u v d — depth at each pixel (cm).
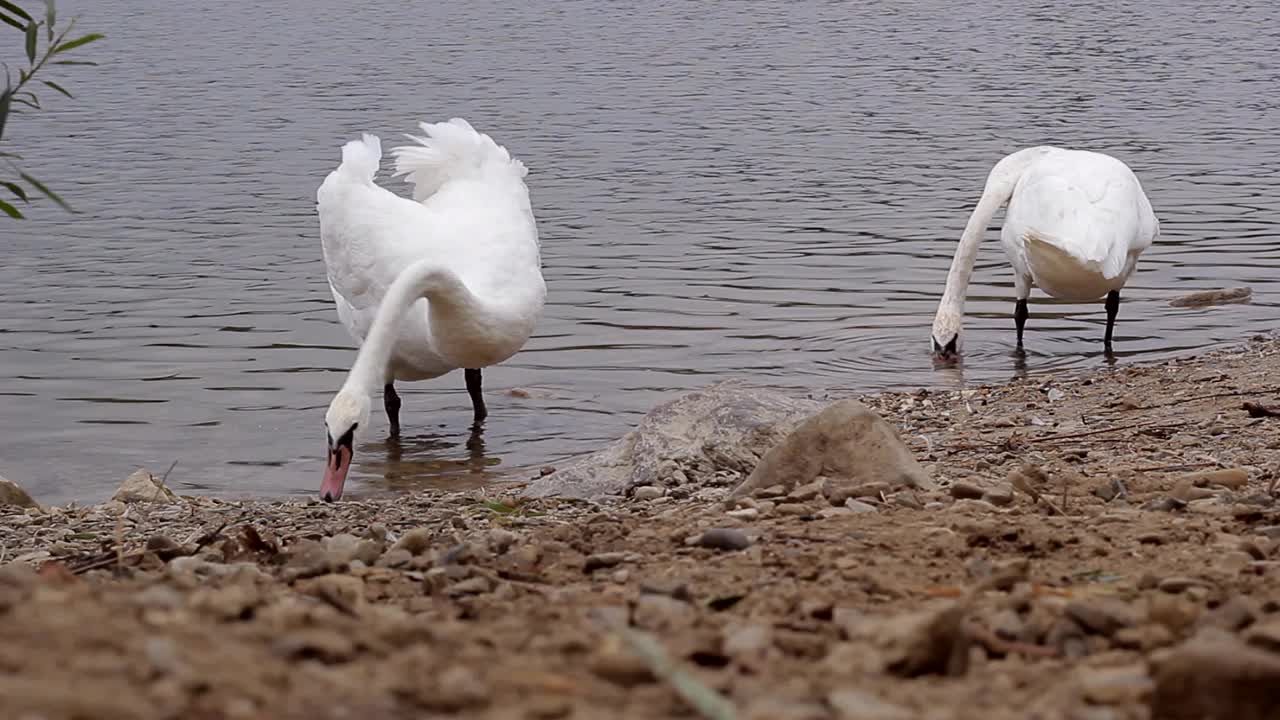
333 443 997
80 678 271
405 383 1424
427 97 3409
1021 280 1541
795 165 2538
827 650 382
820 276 1806
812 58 4162
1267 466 866
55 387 1383
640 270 1827
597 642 359
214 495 1089
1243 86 3522
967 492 719
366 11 5669
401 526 820
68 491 1102
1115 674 354
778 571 552
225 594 372
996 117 3064
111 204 2241
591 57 4209
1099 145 2722
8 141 2809
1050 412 1187
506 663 330
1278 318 1625
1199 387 1242
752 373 1429
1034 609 457
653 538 649
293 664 308
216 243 1992
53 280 1789
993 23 5072
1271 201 2230
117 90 3559
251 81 3731
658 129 2925
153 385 1391
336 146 2781
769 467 778
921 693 335
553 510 866
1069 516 663
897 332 1584
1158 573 530
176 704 260
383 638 354
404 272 1125
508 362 1473
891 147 2716
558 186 2352
